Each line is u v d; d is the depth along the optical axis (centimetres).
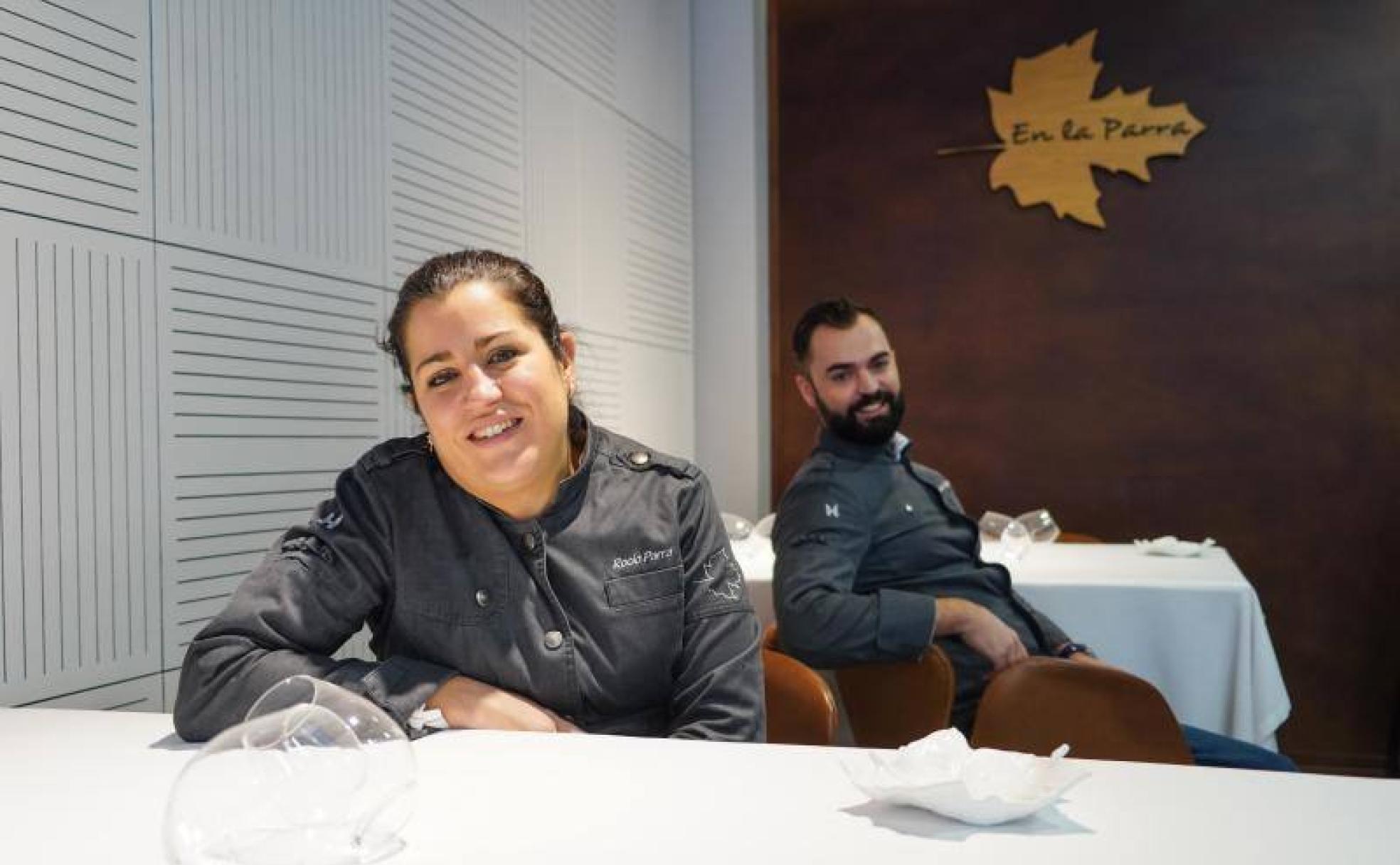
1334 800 101
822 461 256
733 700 157
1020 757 104
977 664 239
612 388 422
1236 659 273
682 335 495
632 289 442
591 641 154
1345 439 456
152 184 208
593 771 113
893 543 256
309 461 252
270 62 241
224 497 225
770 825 95
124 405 200
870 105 502
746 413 505
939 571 258
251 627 143
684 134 501
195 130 219
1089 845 89
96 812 103
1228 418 467
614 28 428
